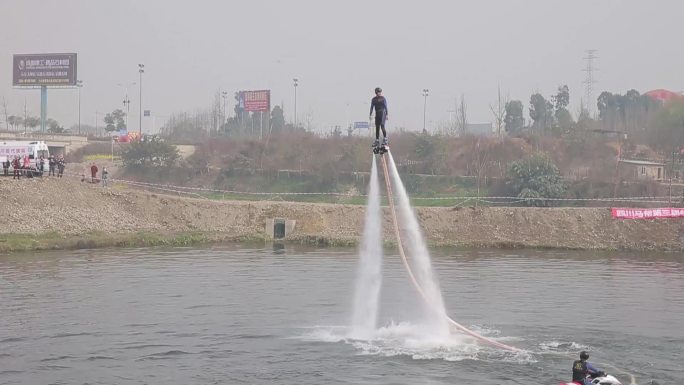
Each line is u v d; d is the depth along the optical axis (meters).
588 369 22.48
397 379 23.73
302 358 26.28
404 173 94.62
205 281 42.69
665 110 99.12
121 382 23.64
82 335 29.50
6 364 25.53
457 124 144.62
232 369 24.97
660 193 80.69
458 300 37.53
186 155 117.12
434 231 65.94
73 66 123.62
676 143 95.69
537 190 79.81
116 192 70.00
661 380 23.62
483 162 90.38
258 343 28.39
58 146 120.69
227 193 94.31
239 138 121.94
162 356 26.55
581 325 31.69
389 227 66.31
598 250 61.47
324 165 97.12
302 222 68.31
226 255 55.38
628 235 63.25
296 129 145.50
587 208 67.00
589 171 87.94
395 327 31.20
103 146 124.25
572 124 105.62
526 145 97.75
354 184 94.00
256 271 46.97
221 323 31.77
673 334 30.02
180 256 54.50
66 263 49.84
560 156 95.69
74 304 35.56
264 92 136.38
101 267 48.12
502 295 38.97
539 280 44.38
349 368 25.03
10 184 65.75
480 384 23.19
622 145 99.50
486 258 55.62
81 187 69.31
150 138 129.88
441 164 95.00
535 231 65.06
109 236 61.25
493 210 67.75
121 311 34.00
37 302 36.03
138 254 55.41
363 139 103.56
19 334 29.59
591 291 40.41
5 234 58.66
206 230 67.31
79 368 25.09
